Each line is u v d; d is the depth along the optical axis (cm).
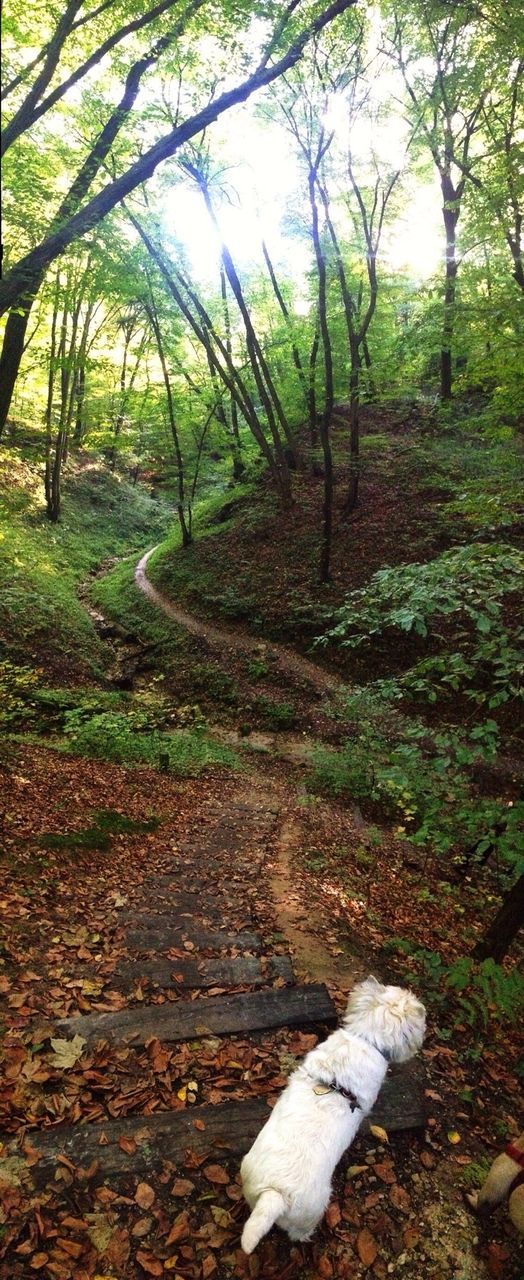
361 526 2128
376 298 2022
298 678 1764
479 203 1335
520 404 1382
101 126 1208
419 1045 304
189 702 1827
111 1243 257
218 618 2167
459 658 480
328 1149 257
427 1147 338
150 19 688
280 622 1988
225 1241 269
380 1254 280
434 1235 293
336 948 542
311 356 2250
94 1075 337
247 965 480
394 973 522
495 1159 326
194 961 477
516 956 621
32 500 2961
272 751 1475
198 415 2489
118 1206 272
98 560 3034
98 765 1112
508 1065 427
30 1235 253
